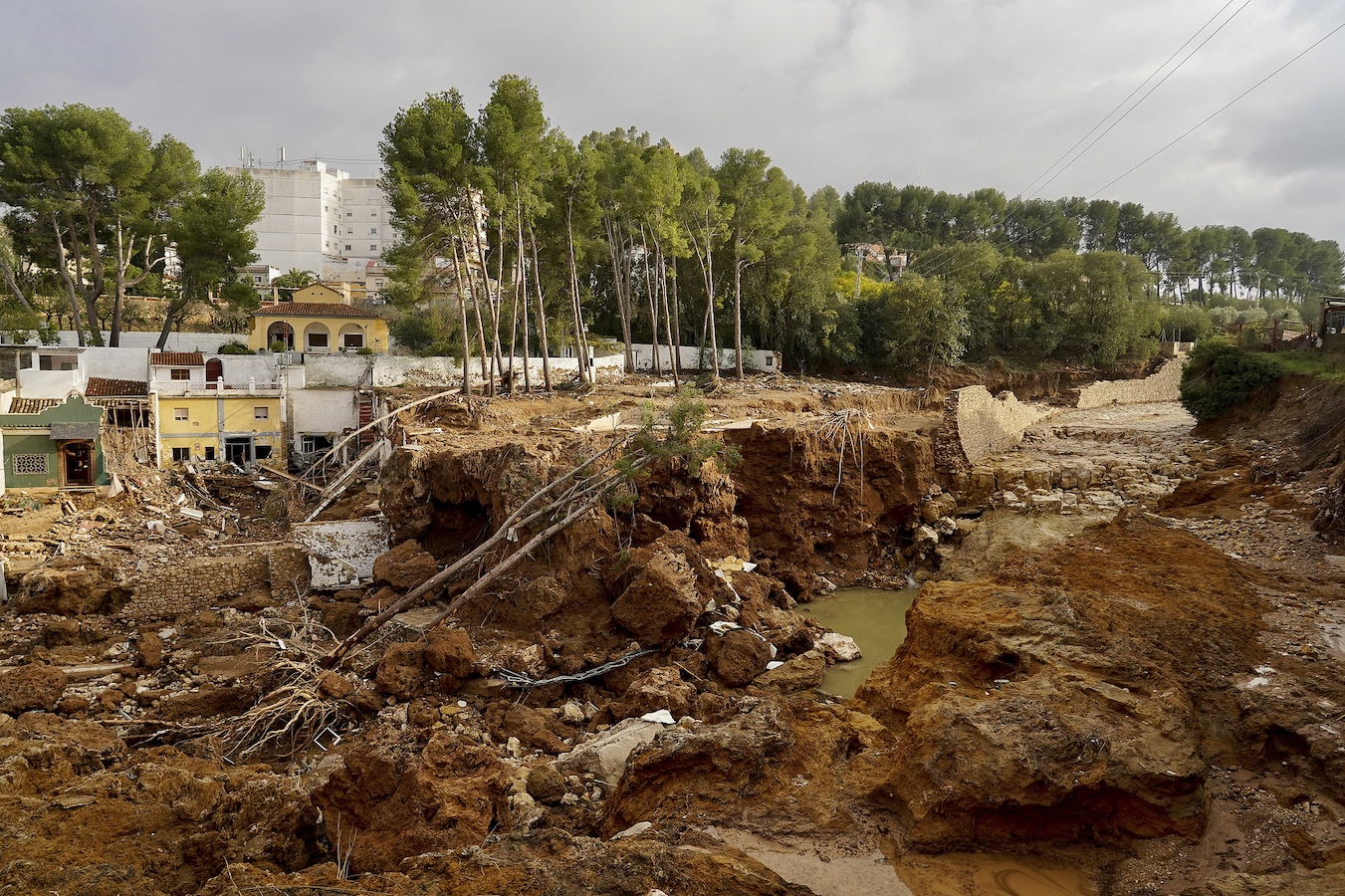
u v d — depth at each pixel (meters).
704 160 91.62
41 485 40.38
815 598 36.91
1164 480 40.38
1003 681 17.89
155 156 59.12
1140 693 16.30
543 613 28.52
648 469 33.06
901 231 124.75
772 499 38.28
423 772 16.66
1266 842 13.52
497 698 25.20
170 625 31.30
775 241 63.75
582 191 54.44
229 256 60.31
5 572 31.58
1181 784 13.65
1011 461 45.62
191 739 23.62
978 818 13.79
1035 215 132.75
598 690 26.61
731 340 76.44
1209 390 47.28
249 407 52.72
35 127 52.59
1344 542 25.58
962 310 69.94
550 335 67.75
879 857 13.51
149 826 15.91
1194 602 20.42
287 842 15.30
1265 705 16.17
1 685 24.80
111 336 56.97
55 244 58.97
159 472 45.78
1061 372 72.62
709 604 29.33
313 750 23.31
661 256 60.38
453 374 58.00
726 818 14.52
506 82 47.19
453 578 30.30
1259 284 138.00
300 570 33.31
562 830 14.38
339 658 27.41
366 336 68.00
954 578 33.94
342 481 44.50
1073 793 13.68
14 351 53.53
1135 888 12.71
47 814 15.80
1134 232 136.25
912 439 42.25
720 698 22.95
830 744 16.66
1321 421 36.12
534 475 31.09
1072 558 24.14
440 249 49.94
